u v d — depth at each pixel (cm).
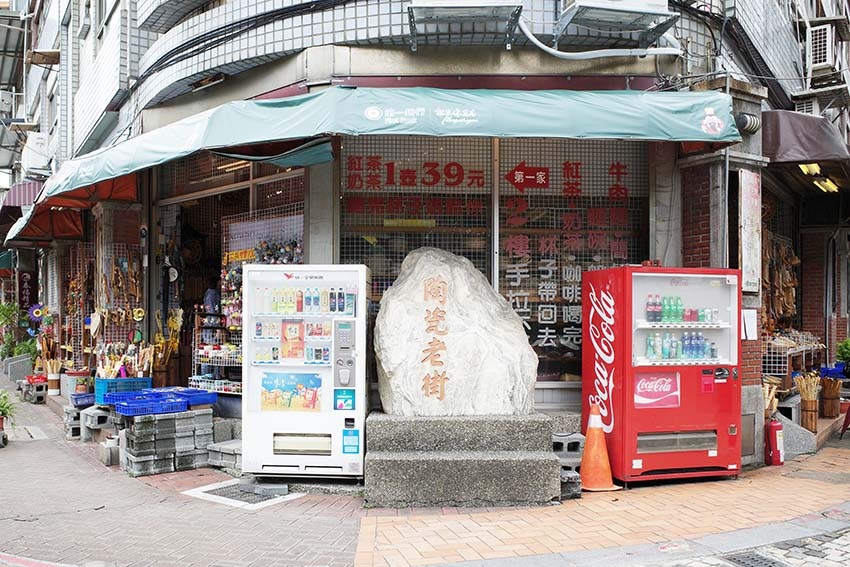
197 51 838
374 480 587
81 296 1229
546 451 620
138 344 1021
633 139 655
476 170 802
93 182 788
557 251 806
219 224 1017
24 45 2075
